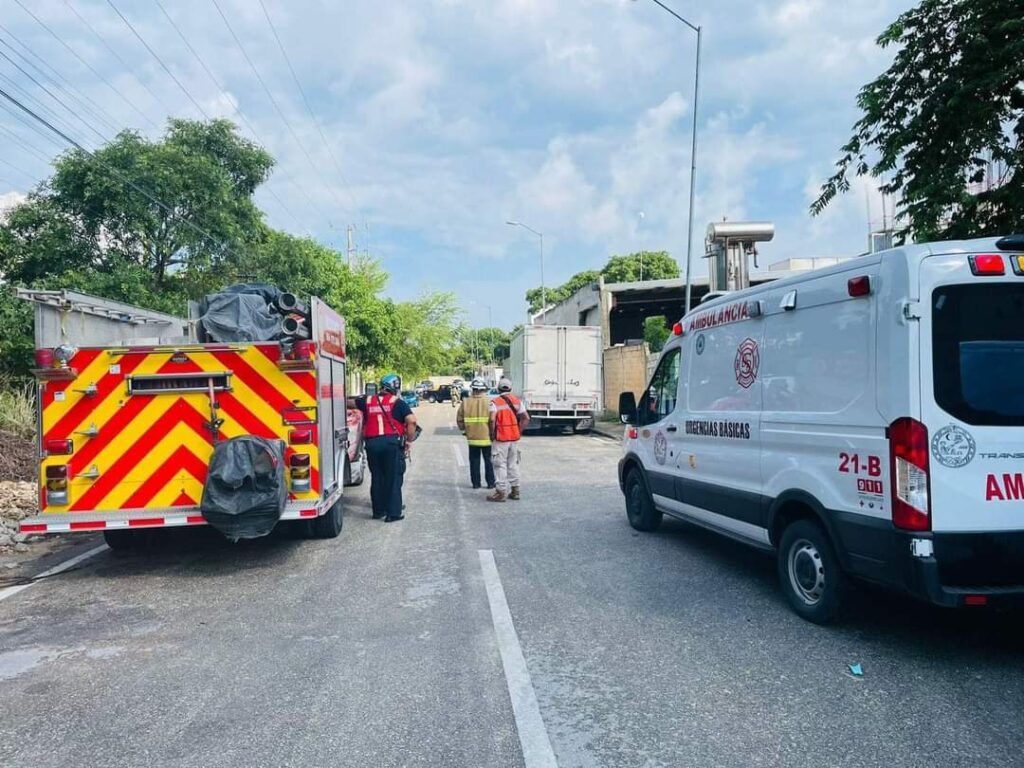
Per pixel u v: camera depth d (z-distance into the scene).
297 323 7.89
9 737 3.99
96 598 6.61
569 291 75.88
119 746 3.87
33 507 10.72
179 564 7.78
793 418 5.75
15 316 16.31
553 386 24.16
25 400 15.91
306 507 7.43
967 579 4.63
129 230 19.52
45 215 18.91
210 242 20.72
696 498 7.45
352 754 3.76
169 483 7.38
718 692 4.45
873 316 4.93
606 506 10.94
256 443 7.07
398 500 9.95
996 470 4.64
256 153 22.34
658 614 5.91
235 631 5.64
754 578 6.96
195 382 7.44
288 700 4.39
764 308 6.21
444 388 63.28
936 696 4.37
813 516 5.69
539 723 4.07
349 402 11.31
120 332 8.66
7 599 6.62
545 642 5.31
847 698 4.36
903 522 4.63
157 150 19.83
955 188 8.41
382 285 50.09
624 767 3.62
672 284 33.38
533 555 7.91
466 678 4.68
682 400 7.84
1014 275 4.71
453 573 7.21
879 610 5.95
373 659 5.02
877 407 4.85
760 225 16.34
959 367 4.65
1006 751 3.73
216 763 3.68
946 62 8.74
